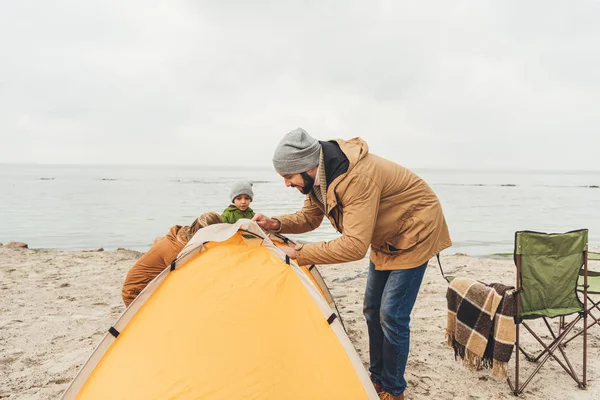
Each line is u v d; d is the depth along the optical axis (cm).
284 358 253
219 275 286
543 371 372
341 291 632
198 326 262
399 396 305
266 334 259
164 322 269
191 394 240
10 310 529
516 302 328
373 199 265
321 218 348
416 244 287
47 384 346
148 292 283
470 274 736
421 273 295
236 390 241
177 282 286
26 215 2172
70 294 602
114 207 2605
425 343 430
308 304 277
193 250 301
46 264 794
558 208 2839
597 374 365
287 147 269
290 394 245
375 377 331
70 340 437
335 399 251
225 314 265
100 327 474
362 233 261
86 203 2897
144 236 1513
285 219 342
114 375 256
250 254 301
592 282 399
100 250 975
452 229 1759
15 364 382
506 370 330
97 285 652
